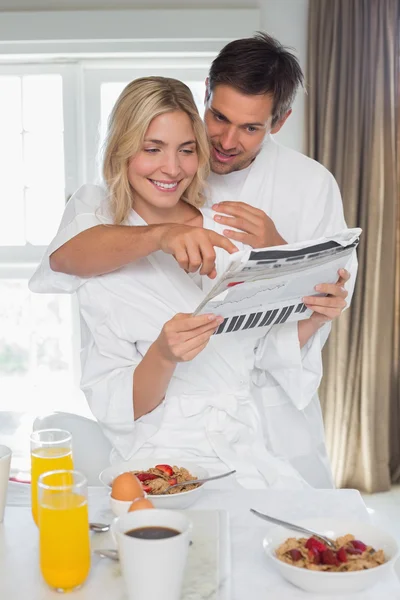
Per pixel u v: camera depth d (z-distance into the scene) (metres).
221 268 1.74
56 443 1.20
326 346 3.29
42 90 3.42
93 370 1.67
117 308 1.68
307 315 1.57
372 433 3.30
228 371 1.67
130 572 0.90
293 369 1.74
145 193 1.60
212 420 1.64
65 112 3.42
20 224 3.52
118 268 1.66
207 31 3.19
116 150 1.62
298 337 1.72
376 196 3.23
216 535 1.12
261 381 1.79
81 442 1.75
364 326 3.27
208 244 1.39
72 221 1.69
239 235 1.60
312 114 3.21
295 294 1.47
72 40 3.23
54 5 3.23
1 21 3.22
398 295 3.38
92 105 3.40
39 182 3.49
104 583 1.00
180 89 1.57
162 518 0.98
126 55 3.27
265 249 1.24
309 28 3.18
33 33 3.22
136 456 1.63
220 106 1.65
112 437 1.64
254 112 1.64
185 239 1.40
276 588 1.01
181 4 3.21
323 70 3.19
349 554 1.03
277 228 1.88
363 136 3.23
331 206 1.92
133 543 0.89
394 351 3.40
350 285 1.86
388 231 3.28
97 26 3.21
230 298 1.33
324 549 1.03
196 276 1.74
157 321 1.68
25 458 3.47
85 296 1.68
